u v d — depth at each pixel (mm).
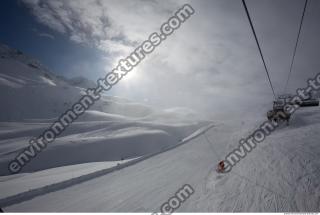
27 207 10133
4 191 13133
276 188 10758
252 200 9820
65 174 17906
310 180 11016
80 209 9922
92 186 12805
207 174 14266
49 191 11969
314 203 9039
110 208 9969
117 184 13086
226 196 10430
